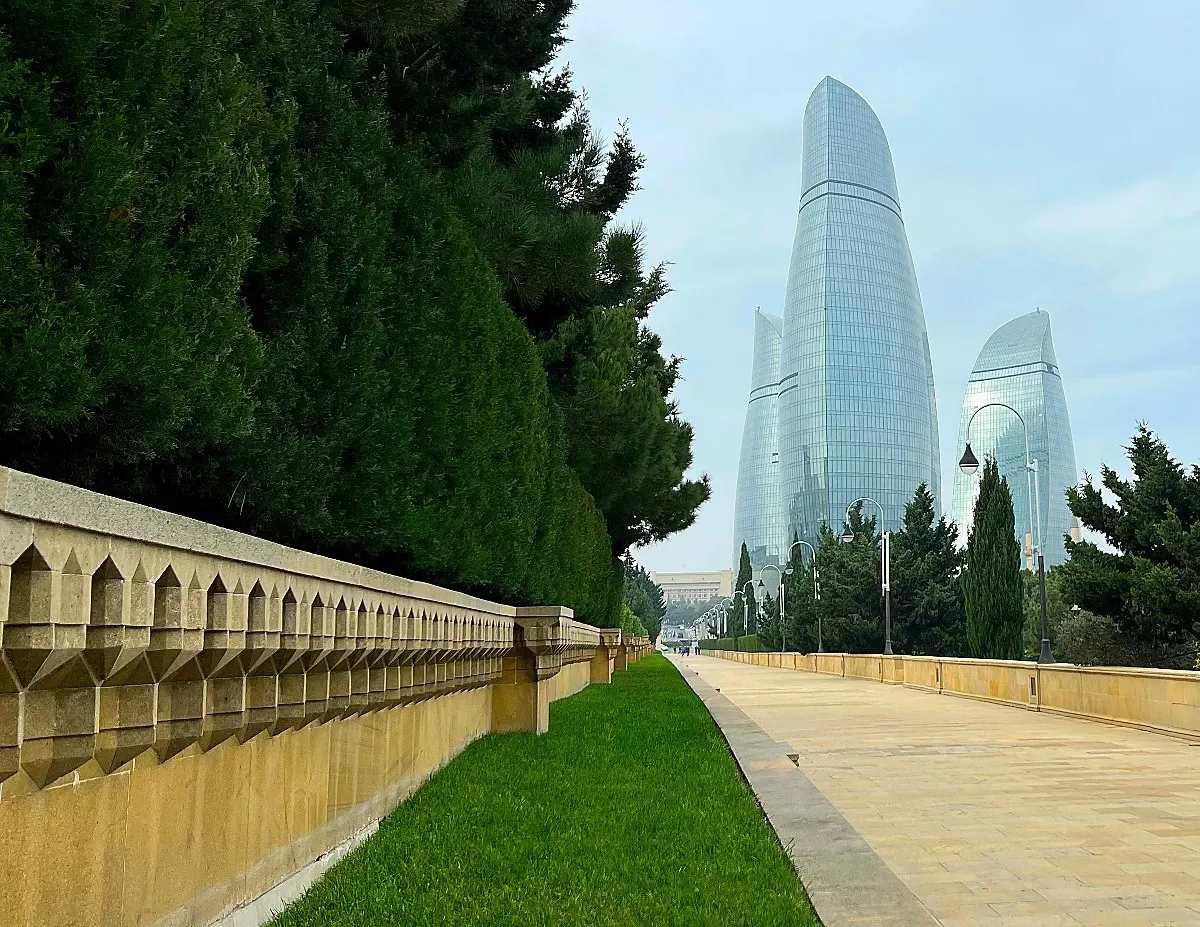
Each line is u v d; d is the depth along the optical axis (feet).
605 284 71.56
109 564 10.22
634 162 73.67
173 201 13.92
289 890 17.66
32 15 11.62
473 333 33.32
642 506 95.30
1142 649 100.68
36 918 10.25
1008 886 21.58
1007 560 131.75
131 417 13.30
